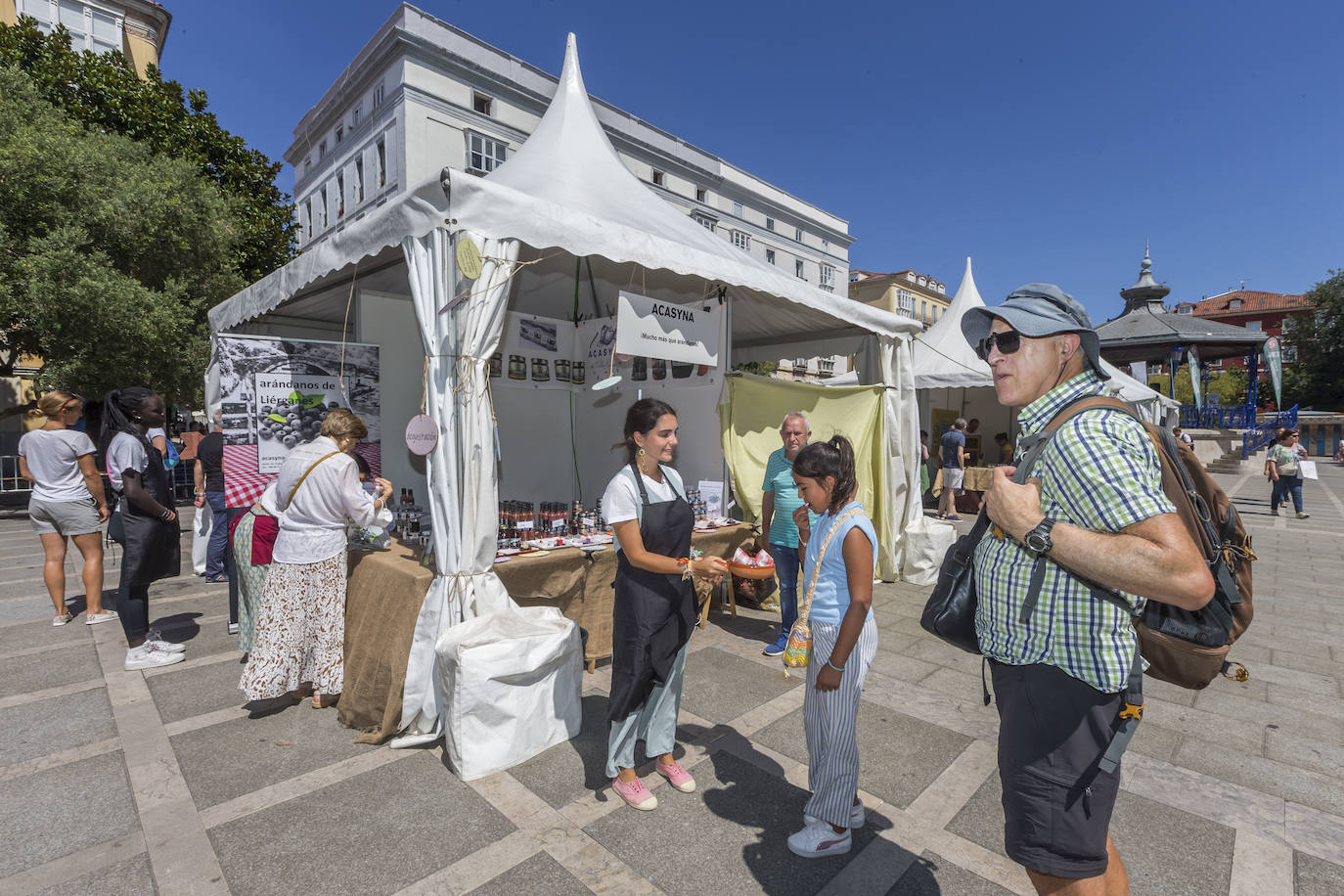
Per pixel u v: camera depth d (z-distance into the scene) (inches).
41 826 96.0
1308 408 1598.2
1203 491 58.0
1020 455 57.9
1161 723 134.1
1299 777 112.7
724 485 220.4
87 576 190.1
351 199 1023.0
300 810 100.5
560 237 137.8
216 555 252.4
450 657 109.7
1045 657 54.0
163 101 551.2
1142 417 55.8
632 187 203.2
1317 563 299.4
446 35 934.4
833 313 224.2
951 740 125.1
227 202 497.0
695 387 231.5
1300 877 86.2
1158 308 823.7
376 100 957.8
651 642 99.3
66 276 396.5
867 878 85.8
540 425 249.3
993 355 61.7
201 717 133.0
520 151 229.1
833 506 88.3
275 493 135.5
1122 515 47.3
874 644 88.8
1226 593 53.9
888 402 248.1
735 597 214.8
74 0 844.0
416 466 225.3
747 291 231.5
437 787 107.1
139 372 430.9
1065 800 53.6
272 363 172.4
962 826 97.7
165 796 104.0
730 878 85.8
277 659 129.9
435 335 127.2
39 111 433.4
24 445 182.5
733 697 144.3
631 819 98.8
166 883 83.8
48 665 160.2
